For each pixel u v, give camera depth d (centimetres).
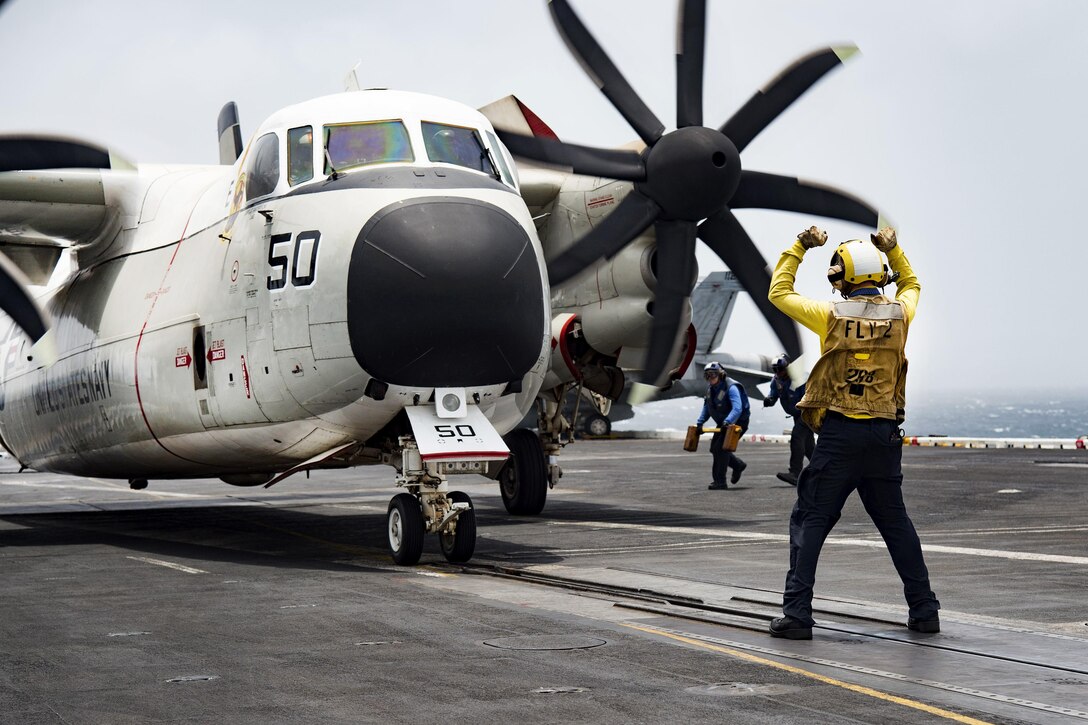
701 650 651
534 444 1633
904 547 703
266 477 1539
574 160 1414
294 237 1139
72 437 1706
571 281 1431
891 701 531
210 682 580
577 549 1195
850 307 690
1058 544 1154
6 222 1539
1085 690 553
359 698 543
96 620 777
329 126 1181
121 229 1583
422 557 1173
